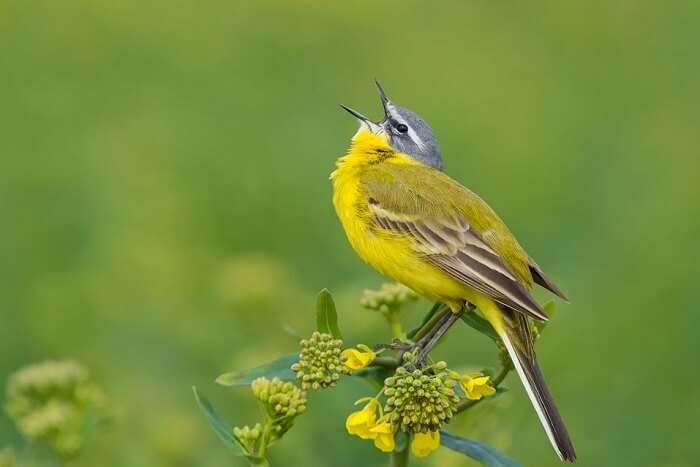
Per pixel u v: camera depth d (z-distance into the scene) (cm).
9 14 1947
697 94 1920
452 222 1041
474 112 1822
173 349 1450
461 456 1069
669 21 2112
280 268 1514
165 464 1252
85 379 1055
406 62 1939
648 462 1286
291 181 1727
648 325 1423
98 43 1934
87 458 1255
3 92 1864
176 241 1609
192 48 1930
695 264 1493
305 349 809
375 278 1548
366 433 790
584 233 1591
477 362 1444
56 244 1656
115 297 1512
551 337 1429
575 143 1748
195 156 1764
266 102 1866
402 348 898
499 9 2198
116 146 1769
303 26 1955
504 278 982
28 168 1745
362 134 1235
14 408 1045
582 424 1325
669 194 1606
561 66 2022
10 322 1521
